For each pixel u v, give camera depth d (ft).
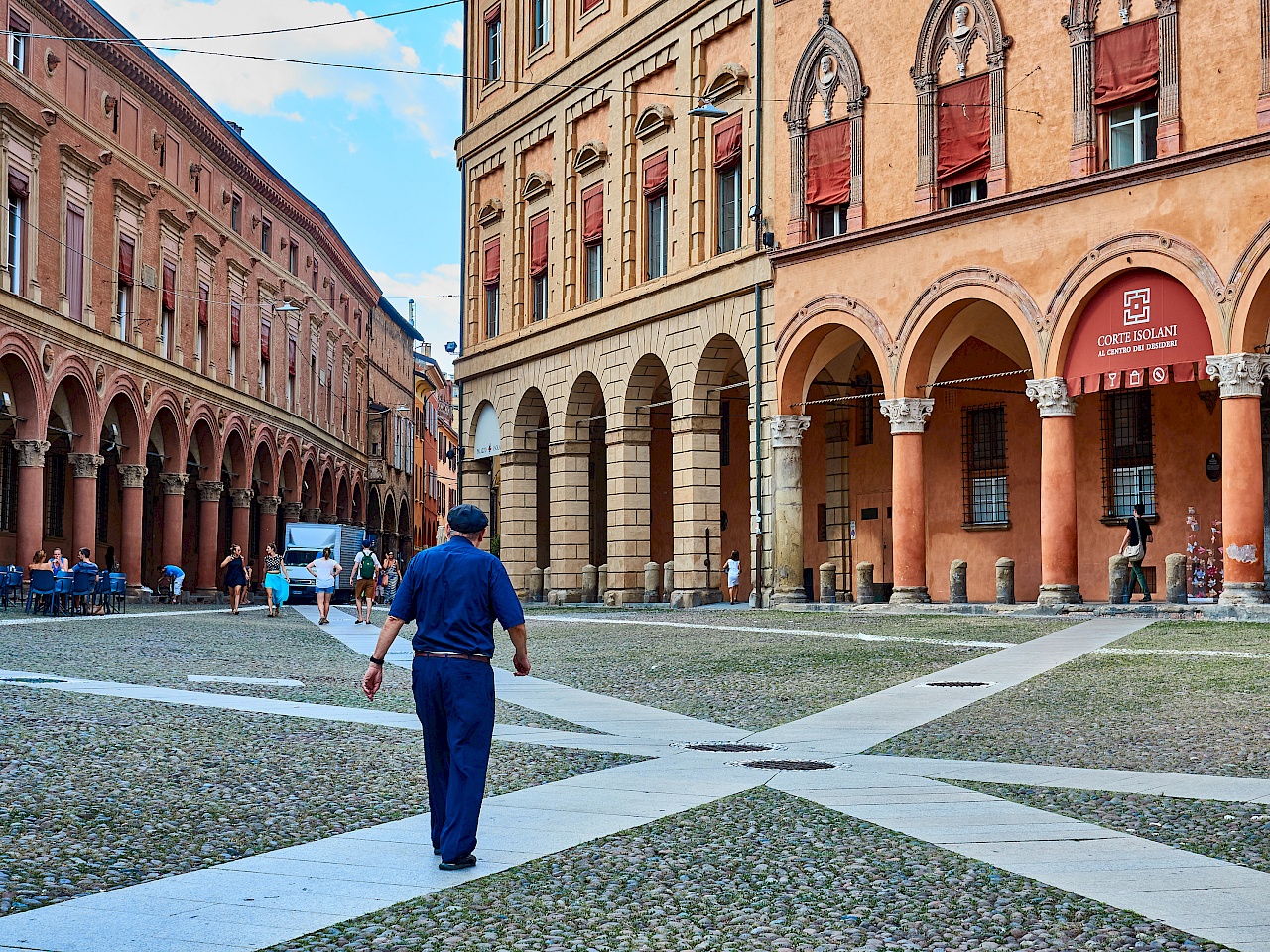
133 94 150.00
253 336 193.36
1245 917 21.42
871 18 106.83
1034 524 113.70
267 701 50.70
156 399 153.48
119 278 145.69
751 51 118.83
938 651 69.15
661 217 133.59
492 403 163.63
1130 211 87.66
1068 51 92.38
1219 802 30.89
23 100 122.83
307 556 180.55
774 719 48.57
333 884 23.77
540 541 166.91
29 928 20.63
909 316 102.27
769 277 114.32
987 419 117.91
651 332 131.03
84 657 67.21
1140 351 87.61
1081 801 31.60
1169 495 102.42
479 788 25.29
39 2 126.52
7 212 120.67
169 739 39.65
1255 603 80.07
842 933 20.81
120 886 23.53
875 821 29.32
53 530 144.25
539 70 154.40
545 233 153.69
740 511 147.23
